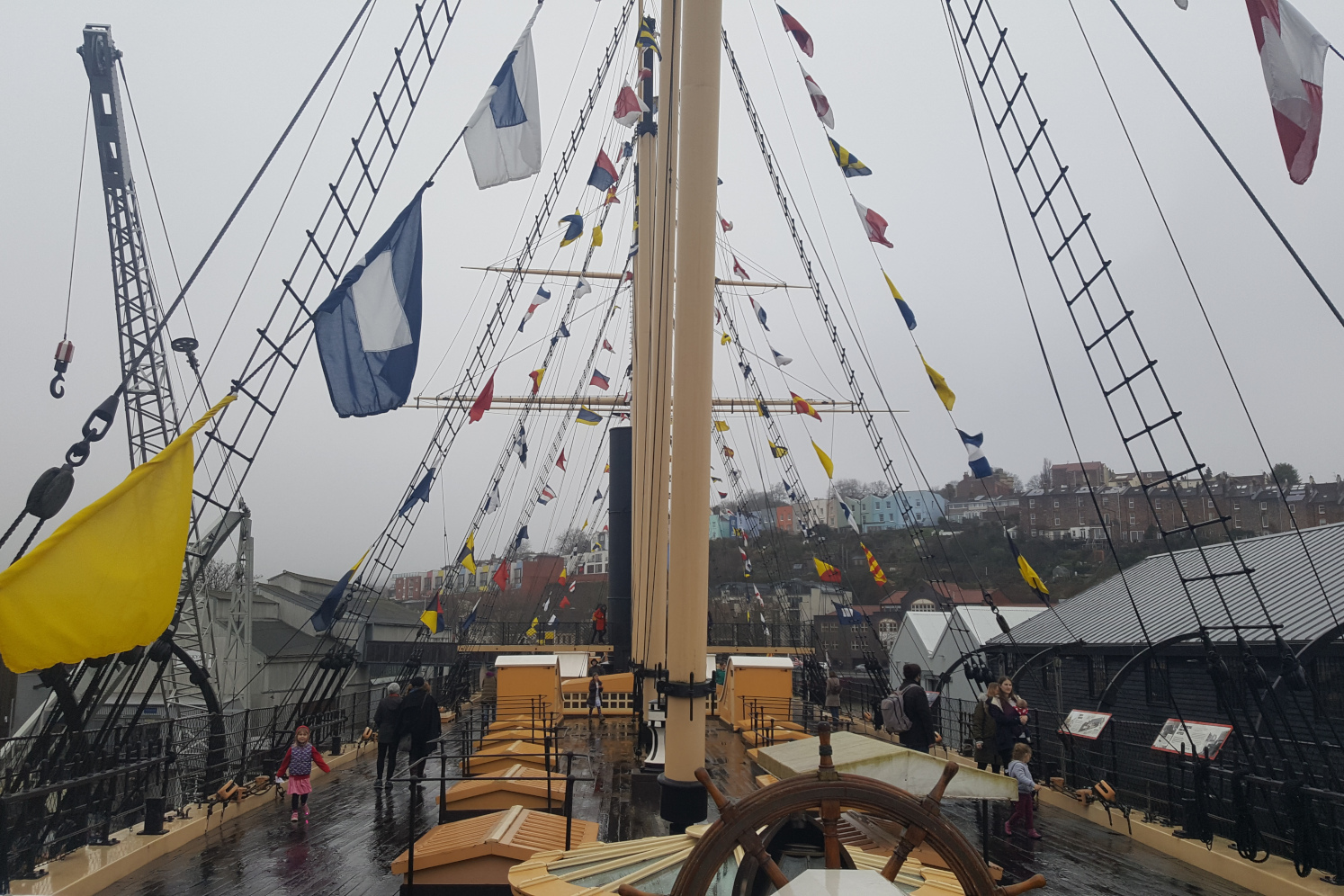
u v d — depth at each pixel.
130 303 22.44
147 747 9.86
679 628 7.95
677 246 8.20
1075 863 8.60
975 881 2.52
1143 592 17.11
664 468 10.93
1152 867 8.43
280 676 29.45
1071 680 16.59
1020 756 9.87
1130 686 14.68
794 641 30.81
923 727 9.93
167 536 5.10
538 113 8.00
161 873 8.05
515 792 9.67
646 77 17.16
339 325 7.22
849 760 4.11
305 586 42.03
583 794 11.67
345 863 8.42
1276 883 7.41
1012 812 10.45
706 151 8.13
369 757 16.19
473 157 7.91
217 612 24.78
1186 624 13.30
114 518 4.94
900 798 2.56
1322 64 6.13
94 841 8.52
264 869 8.20
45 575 4.68
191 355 14.91
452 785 12.31
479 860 6.98
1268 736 11.17
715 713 22.67
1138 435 8.01
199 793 10.94
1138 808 10.59
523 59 7.98
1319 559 13.31
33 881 7.08
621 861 4.66
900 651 31.92
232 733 13.09
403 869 6.99
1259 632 11.41
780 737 16.28
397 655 33.81
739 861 3.66
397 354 7.29
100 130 22.06
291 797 10.29
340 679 14.62
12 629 4.59
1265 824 9.22
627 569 27.09
